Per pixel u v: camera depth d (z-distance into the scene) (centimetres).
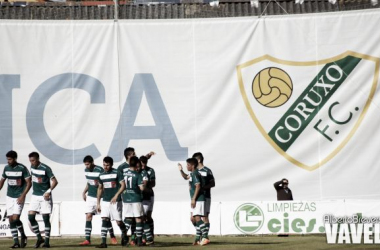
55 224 5497
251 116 6100
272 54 6156
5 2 6347
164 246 4384
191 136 6091
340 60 6144
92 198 4631
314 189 6019
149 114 6106
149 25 6181
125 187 4322
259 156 6066
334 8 6425
